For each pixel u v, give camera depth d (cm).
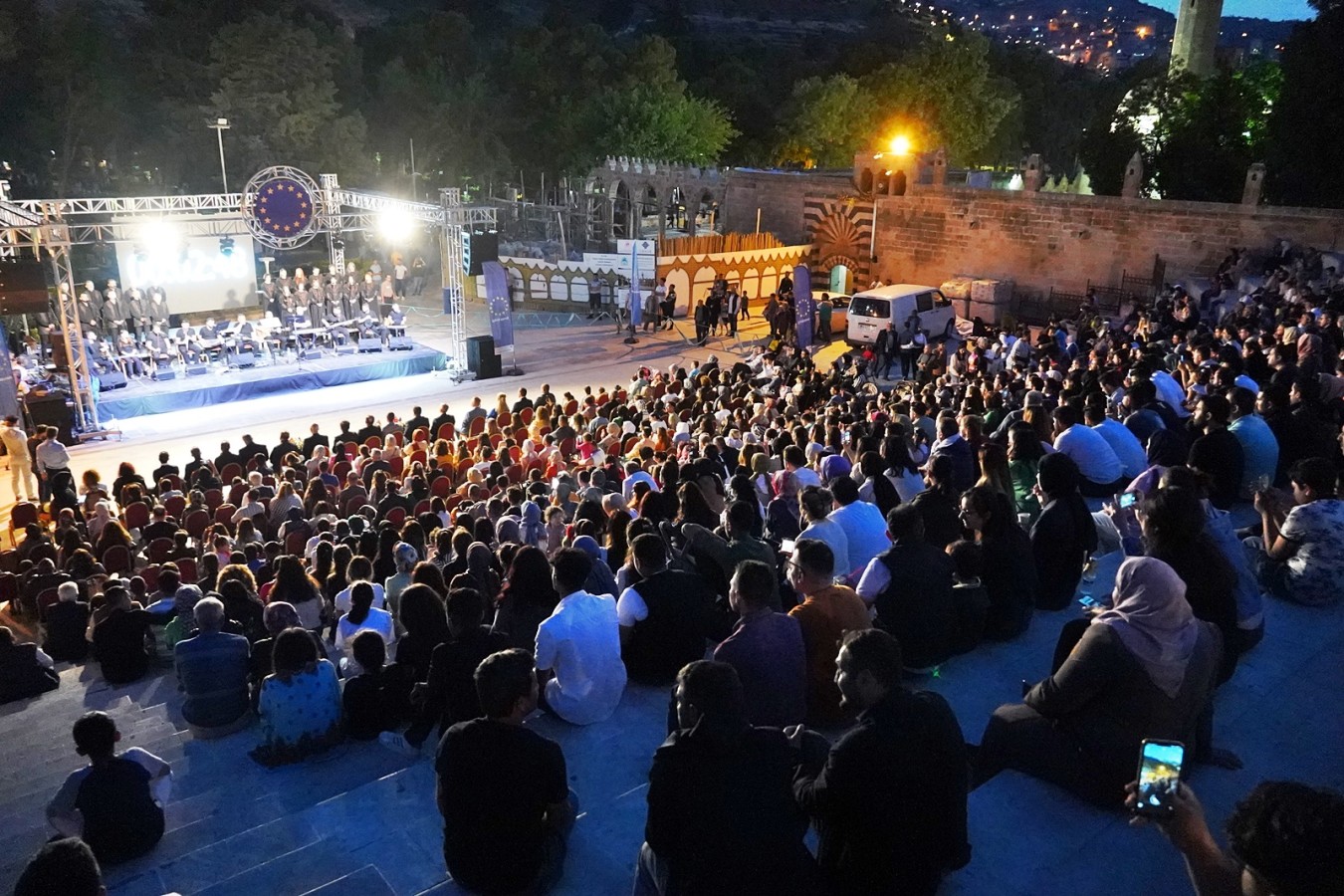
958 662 651
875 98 6600
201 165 5638
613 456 1561
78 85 5634
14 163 5834
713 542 712
